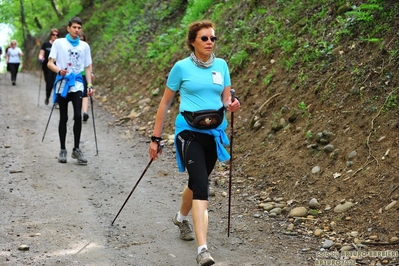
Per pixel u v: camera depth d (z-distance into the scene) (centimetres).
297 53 706
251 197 546
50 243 430
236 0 1017
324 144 560
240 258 408
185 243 441
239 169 620
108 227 473
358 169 500
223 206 531
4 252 407
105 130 916
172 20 1351
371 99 556
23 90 1495
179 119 402
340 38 660
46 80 1159
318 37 700
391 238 409
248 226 475
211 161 406
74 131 693
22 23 3091
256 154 629
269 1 890
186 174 651
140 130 892
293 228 462
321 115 596
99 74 1459
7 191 569
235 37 899
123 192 581
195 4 1185
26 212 504
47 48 1141
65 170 661
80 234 453
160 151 416
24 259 396
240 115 726
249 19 904
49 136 858
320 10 746
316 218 472
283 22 797
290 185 542
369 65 589
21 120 992
